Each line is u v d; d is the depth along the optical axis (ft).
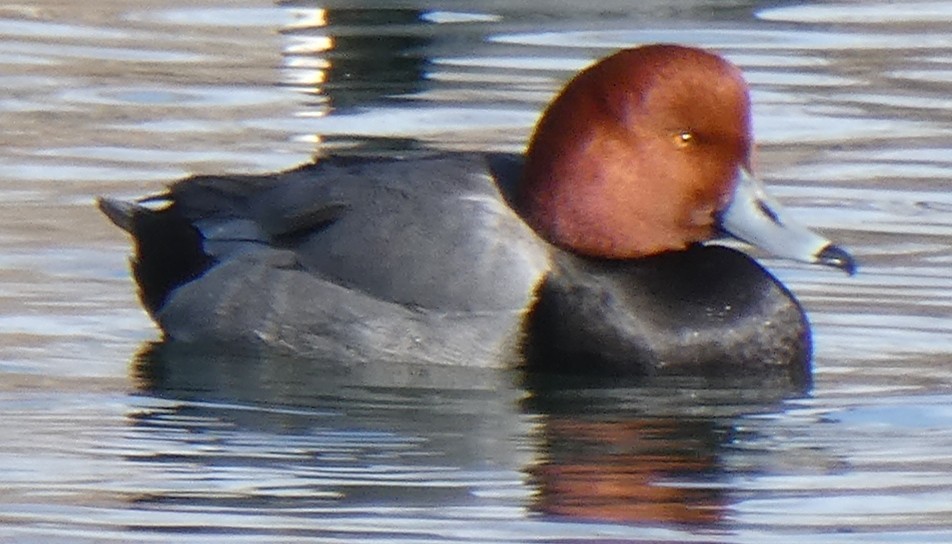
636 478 32.53
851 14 61.05
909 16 60.90
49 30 59.11
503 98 53.52
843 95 53.98
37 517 30.71
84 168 48.08
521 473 32.63
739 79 37.65
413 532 30.19
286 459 33.19
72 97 53.36
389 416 35.37
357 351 38.06
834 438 34.40
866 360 38.29
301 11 61.21
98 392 36.37
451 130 51.13
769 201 37.99
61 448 33.58
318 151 49.49
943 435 34.45
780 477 32.50
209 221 39.91
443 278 37.73
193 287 39.24
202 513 30.86
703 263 38.27
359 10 61.00
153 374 37.35
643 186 37.70
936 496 31.60
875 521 30.60
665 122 37.50
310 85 54.65
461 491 31.83
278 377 37.45
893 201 46.57
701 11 60.85
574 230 37.91
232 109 52.70
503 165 39.24
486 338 37.58
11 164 48.16
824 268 42.68
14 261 42.47
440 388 36.88
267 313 38.58
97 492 31.68
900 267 42.68
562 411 35.70
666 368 37.35
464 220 37.91
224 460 33.17
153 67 55.93
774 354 37.78
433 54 57.11
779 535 30.09
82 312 40.40
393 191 38.55
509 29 59.16
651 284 37.76
